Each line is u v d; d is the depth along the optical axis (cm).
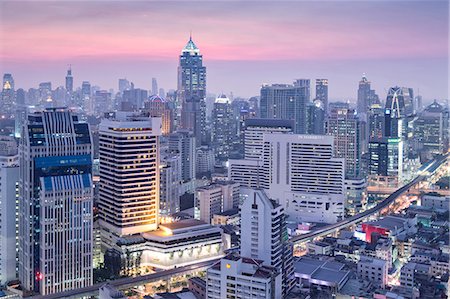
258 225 10838
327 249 14350
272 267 10200
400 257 14125
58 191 12469
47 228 12406
